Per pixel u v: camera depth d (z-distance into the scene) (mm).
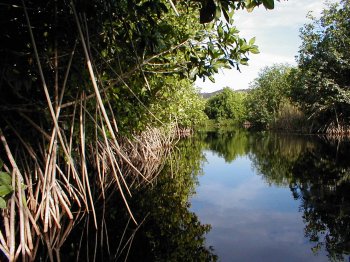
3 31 3486
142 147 10547
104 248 3512
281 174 8297
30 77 3662
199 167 9961
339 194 5883
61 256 3248
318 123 23094
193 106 17953
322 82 19781
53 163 3910
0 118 3979
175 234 3986
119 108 5832
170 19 5277
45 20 3707
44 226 3699
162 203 5512
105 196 5812
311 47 20281
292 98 23562
